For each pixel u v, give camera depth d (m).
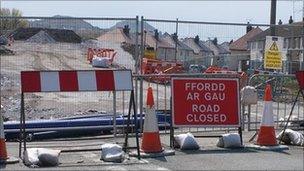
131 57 16.42
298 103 19.81
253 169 10.91
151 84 18.12
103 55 16.64
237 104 13.84
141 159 12.06
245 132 16.50
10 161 11.64
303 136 14.38
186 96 13.64
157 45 16.88
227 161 11.74
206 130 16.70
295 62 22.33
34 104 21.00
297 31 21.45
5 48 17.25
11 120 18.16
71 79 12.49
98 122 16.30
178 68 20.19
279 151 13.09
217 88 13.79
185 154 12.66
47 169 10.98
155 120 12.56
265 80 19.17
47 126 15.86
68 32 16.58
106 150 12.07
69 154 12.89
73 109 20.52
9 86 20.66
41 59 17.08
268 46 18.89
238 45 24.86
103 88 12.60
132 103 12.98
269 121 13.45
